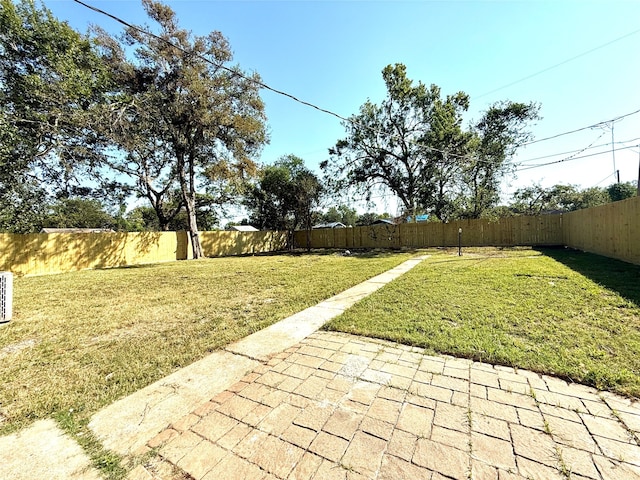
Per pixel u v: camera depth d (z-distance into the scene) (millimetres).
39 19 9250
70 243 10898
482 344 2621
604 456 1378
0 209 9648
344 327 3270
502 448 1455
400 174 16141
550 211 19344
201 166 15453
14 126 8391
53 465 1482
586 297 3936
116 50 11703
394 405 1852
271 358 2648
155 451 1553
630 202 6734
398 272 7234
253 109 13914
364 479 1307
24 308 4902
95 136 10633
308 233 19188
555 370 2146
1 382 2387
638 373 2051
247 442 1583
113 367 2609
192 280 7383
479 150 14617
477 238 14609
